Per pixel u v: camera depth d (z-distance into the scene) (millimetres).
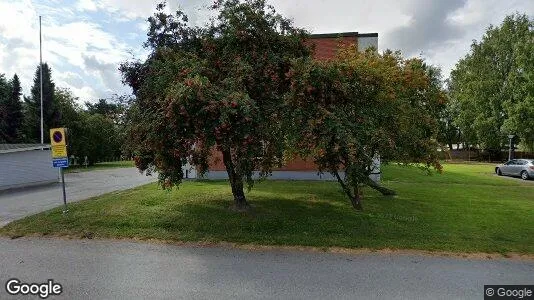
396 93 10195
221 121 7184
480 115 44188
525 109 34562
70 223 8547
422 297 4805
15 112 38562
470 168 32938
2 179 18906
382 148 9477
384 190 13266
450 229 8297
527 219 9453
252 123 7898
